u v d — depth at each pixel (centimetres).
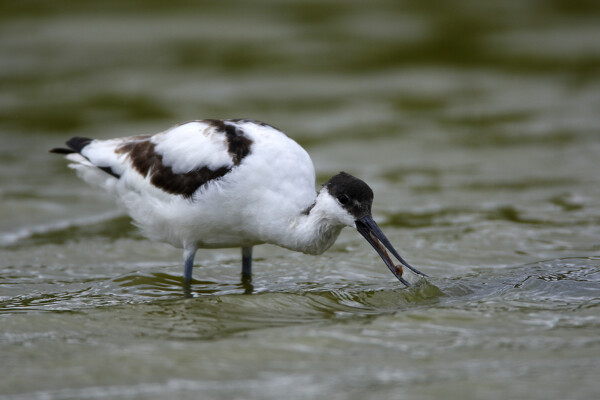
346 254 1264
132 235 1393
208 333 920
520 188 1594
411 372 782
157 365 809
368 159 1816
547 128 2019
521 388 737
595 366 784
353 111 2156
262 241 1091
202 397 734
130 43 2706
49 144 1923
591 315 944
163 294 1102
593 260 1173
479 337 878
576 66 2528
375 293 1070
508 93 2312
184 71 2477
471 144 1911
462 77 2455
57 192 1614
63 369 803
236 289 1124
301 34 2819
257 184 1038
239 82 2392
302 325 941
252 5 3150
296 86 2358
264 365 806
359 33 2830
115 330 934
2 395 745
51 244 1335
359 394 732
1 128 2028
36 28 2853
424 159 1811
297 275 1178
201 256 1294
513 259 1205
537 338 870
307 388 748
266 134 1073
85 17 2991
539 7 3109
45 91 2308
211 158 1052
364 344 862
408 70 2514
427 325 919
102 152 1161
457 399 717
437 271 1160
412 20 2969
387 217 1447
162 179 1084
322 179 1673
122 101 2225
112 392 749
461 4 3147
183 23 2928
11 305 1041
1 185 1641
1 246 1320
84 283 1149
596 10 3066
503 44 2734
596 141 1903
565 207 1462
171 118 2081
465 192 1584
